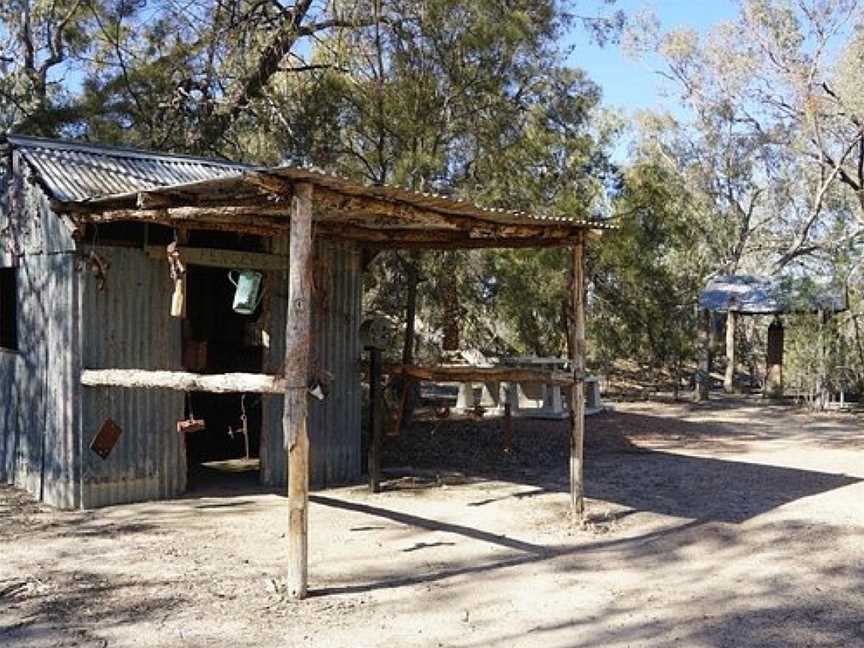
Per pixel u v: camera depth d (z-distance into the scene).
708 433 13.23
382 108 11.35
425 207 6.07
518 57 11.73
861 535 6.57
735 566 5.78
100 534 6.34
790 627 4.64
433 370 7.78
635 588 5.29
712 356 21.41
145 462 7.53
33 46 14.72
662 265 18.64
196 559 5.72
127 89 12.92
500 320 14.34
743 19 24.36
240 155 13.46
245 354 10.48
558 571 5.62
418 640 4.35
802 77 22.47
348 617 4.66
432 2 11.16
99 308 7.16
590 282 17.61
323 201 5.32
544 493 8.19
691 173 27.31
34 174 7.35
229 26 13.27
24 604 4.80
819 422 15.09
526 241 7.83
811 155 23.08
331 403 8.67
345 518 7.04
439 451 10.59
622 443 11.82
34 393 7.64
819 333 17.92
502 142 11.81
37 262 7.57
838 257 18.17
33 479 7.63
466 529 6.71
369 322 11.42
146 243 7.39
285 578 5.31
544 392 14.03
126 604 4.81
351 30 12.02
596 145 14.37
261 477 8.32
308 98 12.33
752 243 27.80
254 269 7.95
